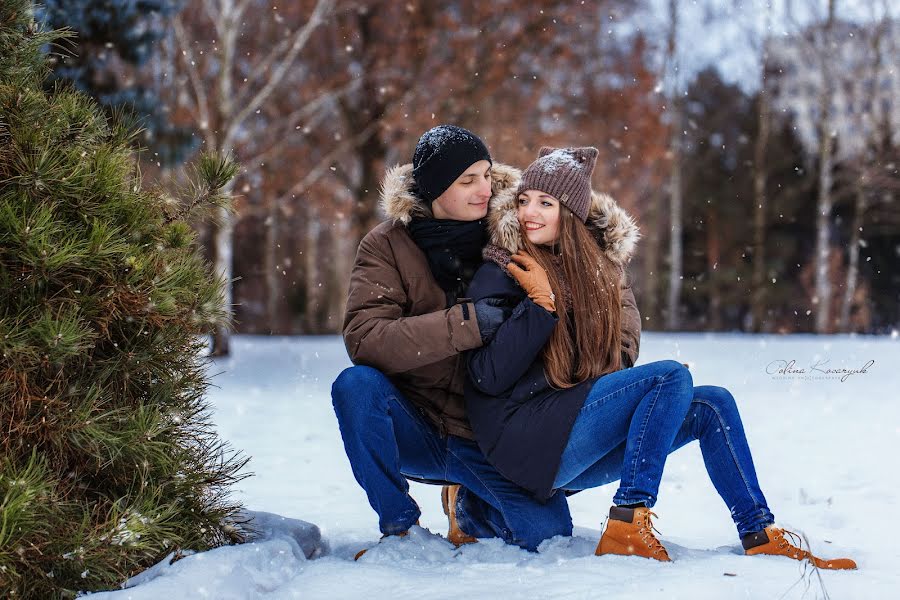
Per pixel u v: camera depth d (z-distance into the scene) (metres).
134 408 2.48
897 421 6.59
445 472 3.00
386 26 17.59
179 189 2.71
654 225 32.56
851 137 27.44
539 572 2.45
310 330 31.05
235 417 7.07
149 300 2.38
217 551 2.42
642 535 2.59
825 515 3.57
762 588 2.24
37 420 2.19
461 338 2.76
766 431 6.22
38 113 2.38
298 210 25.84
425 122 17.28
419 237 2.99
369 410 2.77
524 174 2.97
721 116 32.00
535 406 2.80
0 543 1.96
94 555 2.16
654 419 2.67
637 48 19.91
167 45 14.21
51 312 2.20
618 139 19.47
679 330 31.92
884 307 30.67
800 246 32.25
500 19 17.53
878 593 2.24
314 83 17.28
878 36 26.09
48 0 8.27
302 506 3.87
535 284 2.74
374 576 2.43
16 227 2.15
